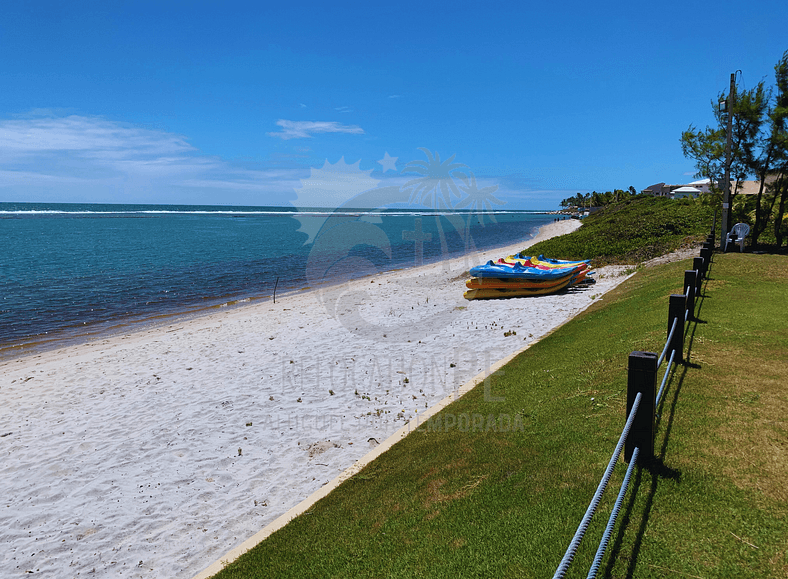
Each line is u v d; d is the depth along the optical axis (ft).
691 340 22.89
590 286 54.49
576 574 10.45
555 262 60.85
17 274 94.53
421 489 16.55
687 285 26.17
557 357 27.73
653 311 30.53
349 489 18.79
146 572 16.44
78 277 91.86
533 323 40.91
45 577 16.61
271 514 18.99
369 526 15.29
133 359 41.98
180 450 24.79
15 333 54.13
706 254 38.68
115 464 23.84
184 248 144.87
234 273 97.45
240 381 34.06
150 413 29.63
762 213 58.44
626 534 11.22
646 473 13.08
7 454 25.52
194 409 29.73
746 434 14.19
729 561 9.93
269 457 23.45
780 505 11.19
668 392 17.70
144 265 108.17
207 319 58.39
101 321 59.57
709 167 59.47
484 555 11.98
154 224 271.28
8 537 18.89
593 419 17.54
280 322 53.11
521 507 13.47
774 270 38.70
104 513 20.03
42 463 24.34
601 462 14.44
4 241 158.40
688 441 14.28
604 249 75.92
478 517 13.67
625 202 174.40
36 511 20.47
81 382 36.60
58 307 67.36
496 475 15.65
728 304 28.96
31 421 29.68
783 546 10.05
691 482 12.44
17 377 38.70
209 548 17.38
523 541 12.03
